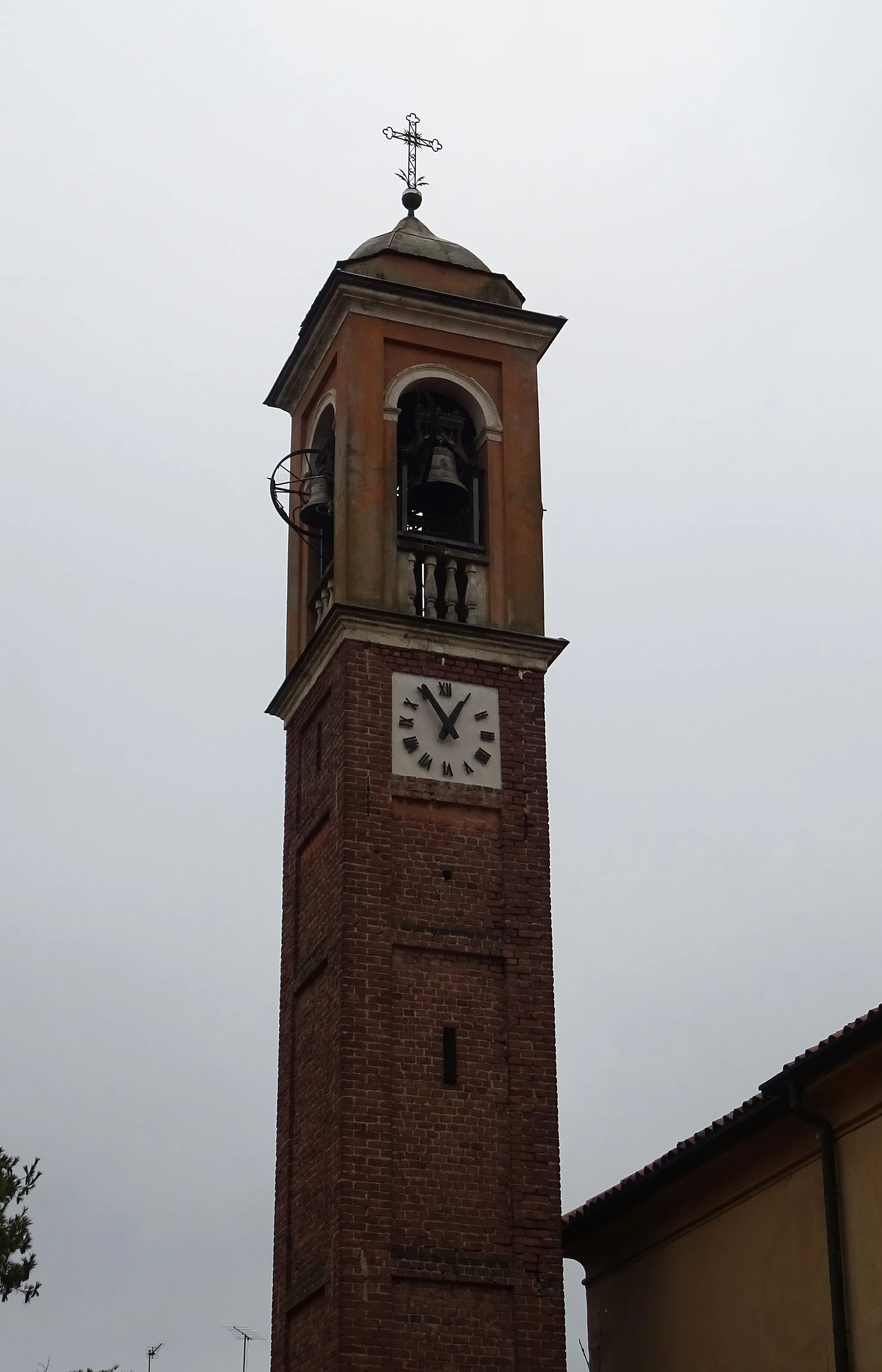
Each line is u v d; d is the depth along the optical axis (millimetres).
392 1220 32312
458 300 39719
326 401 40125
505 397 39875
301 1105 35219
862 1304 28375
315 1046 34938
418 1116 33250
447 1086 33625
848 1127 29281
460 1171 33094
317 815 36625
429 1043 33875
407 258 40188
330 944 34750
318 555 40812
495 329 40250
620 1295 36281
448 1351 31734
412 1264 32094
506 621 37875
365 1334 31359
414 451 39312
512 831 36000
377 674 36344
